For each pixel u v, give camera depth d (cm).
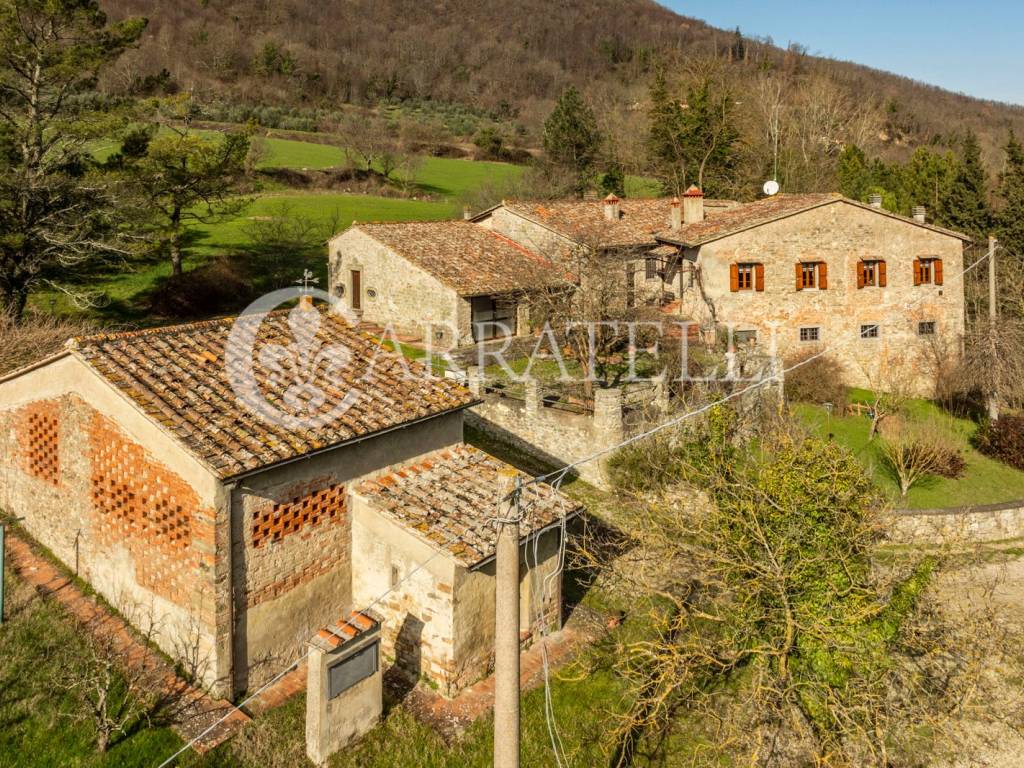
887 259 2978
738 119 5069
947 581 1625
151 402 1130
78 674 1102
